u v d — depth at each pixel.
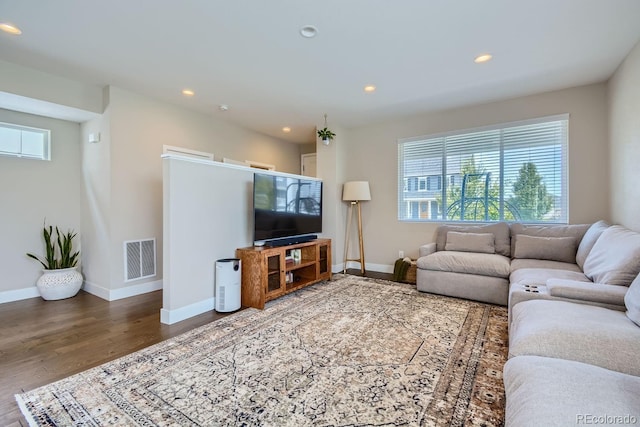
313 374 1.87
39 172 3.65
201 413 1.52
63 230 3.83
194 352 2.17
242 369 1.93
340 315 2.89
